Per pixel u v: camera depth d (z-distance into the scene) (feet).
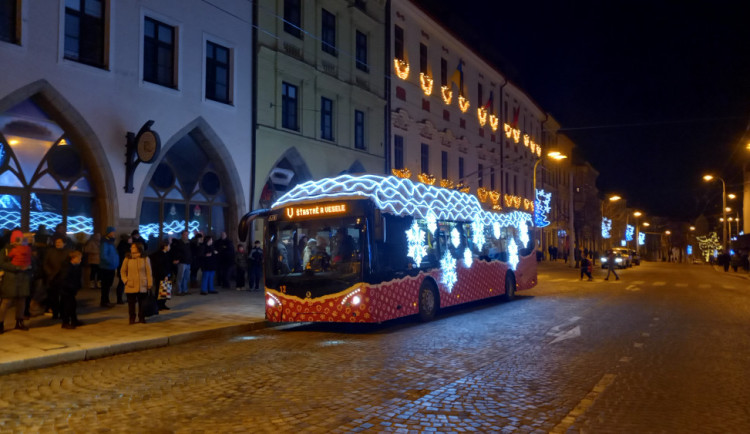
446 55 113.29
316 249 38.75
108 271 45.16
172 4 58.65
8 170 46.50
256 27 68.39
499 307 54.03
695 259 328.29
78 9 50.83
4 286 33.60
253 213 40.55
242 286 61.36
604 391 22.08
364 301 36.88
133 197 54.60
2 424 18.10
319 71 77.82
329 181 40.81
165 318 41.29
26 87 46.09
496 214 59.00
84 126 50.37
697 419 18.53
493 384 23.15
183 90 59.82
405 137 98.48
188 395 21.49
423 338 35.40
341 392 21.75
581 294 68.64
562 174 204.95
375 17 91.50
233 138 65.57
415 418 18.45
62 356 28.40
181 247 54.95
